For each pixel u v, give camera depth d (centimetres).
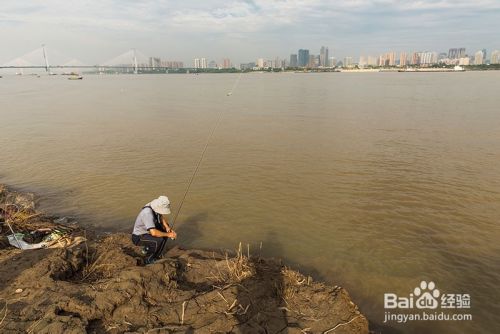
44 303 541
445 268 752
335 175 1308
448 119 2422
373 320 613
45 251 724
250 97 4516
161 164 1492
